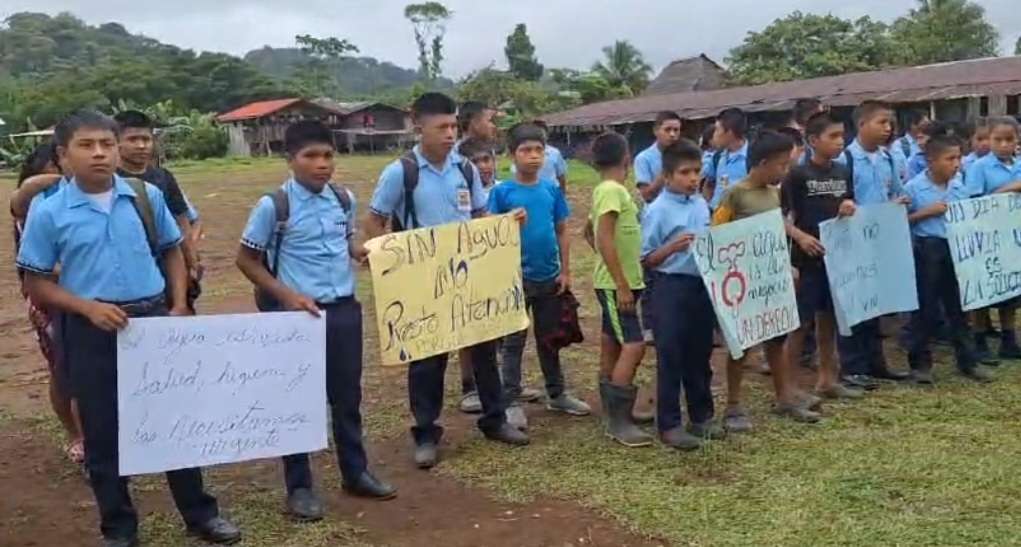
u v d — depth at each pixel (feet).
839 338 21.06
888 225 20.42
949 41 159.12
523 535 14.10
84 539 14.60
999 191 22.12
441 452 17.72
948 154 20.99
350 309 15.17
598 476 16.21
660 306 17.39
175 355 13.33
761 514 14.39
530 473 16.51
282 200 14.61
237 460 13.94
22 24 395.14
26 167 17.15
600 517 14.58
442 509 15.19
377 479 15.84
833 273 19.58
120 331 12.86
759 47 155.02
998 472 15.64
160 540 14.26
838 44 151.12
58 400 17.53
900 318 26.48
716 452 17.08
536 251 19.16
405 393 21.75
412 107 17.35
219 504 15.58
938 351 23.75
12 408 21.63
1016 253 21.89
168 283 14.15
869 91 87.25
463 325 16.93
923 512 14.28
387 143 213.25
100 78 236.84
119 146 15.42
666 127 24.31
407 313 16.22
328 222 14.88
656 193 24.39
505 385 20.01
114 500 13.42
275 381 14.10
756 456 16.84
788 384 19.27
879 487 15.24
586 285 34.86
